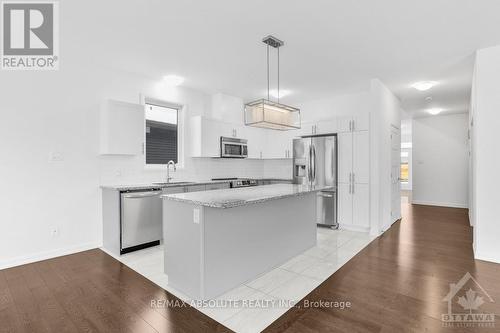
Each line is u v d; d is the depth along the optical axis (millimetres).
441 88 4887
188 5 2346
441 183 7508
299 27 2744
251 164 6469
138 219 3637
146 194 3684
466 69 3936
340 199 4918
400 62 3684
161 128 4734
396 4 2348
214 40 3018
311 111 5930
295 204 3453
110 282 2668
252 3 2322
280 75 4234
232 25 2693
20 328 1925
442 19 2588
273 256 3043
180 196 2533
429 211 6672
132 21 2611
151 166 4492
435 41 3055
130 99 4102
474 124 3512
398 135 5742
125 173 4062
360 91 5145
